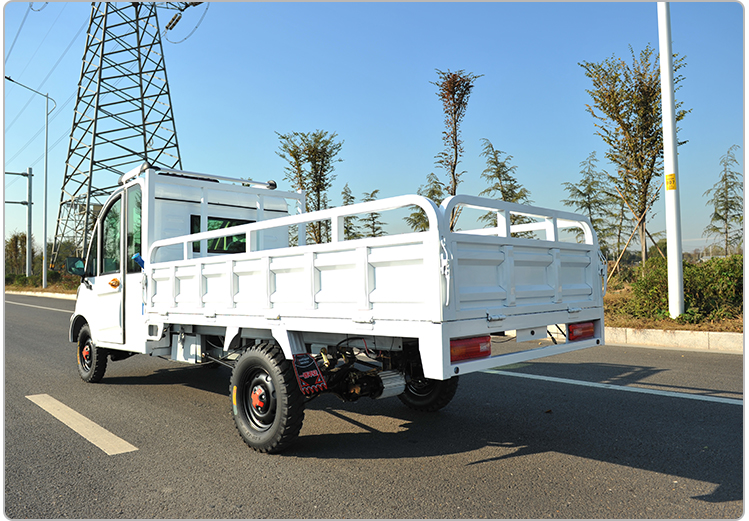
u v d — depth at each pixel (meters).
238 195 6.44
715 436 4.15
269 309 4.07
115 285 6.06
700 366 6.80
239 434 4.30
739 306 9.10
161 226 5.70
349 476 3.49
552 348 3.95
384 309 3.32
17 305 22.30
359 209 3.49
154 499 3.17
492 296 3.44
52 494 3.27
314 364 3.95
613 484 3.29
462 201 3.30
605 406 5.12
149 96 29.02
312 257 3.73
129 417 5.04
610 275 13.66
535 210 3.99
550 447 4.00
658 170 12.58
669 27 9.45
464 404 5.37
